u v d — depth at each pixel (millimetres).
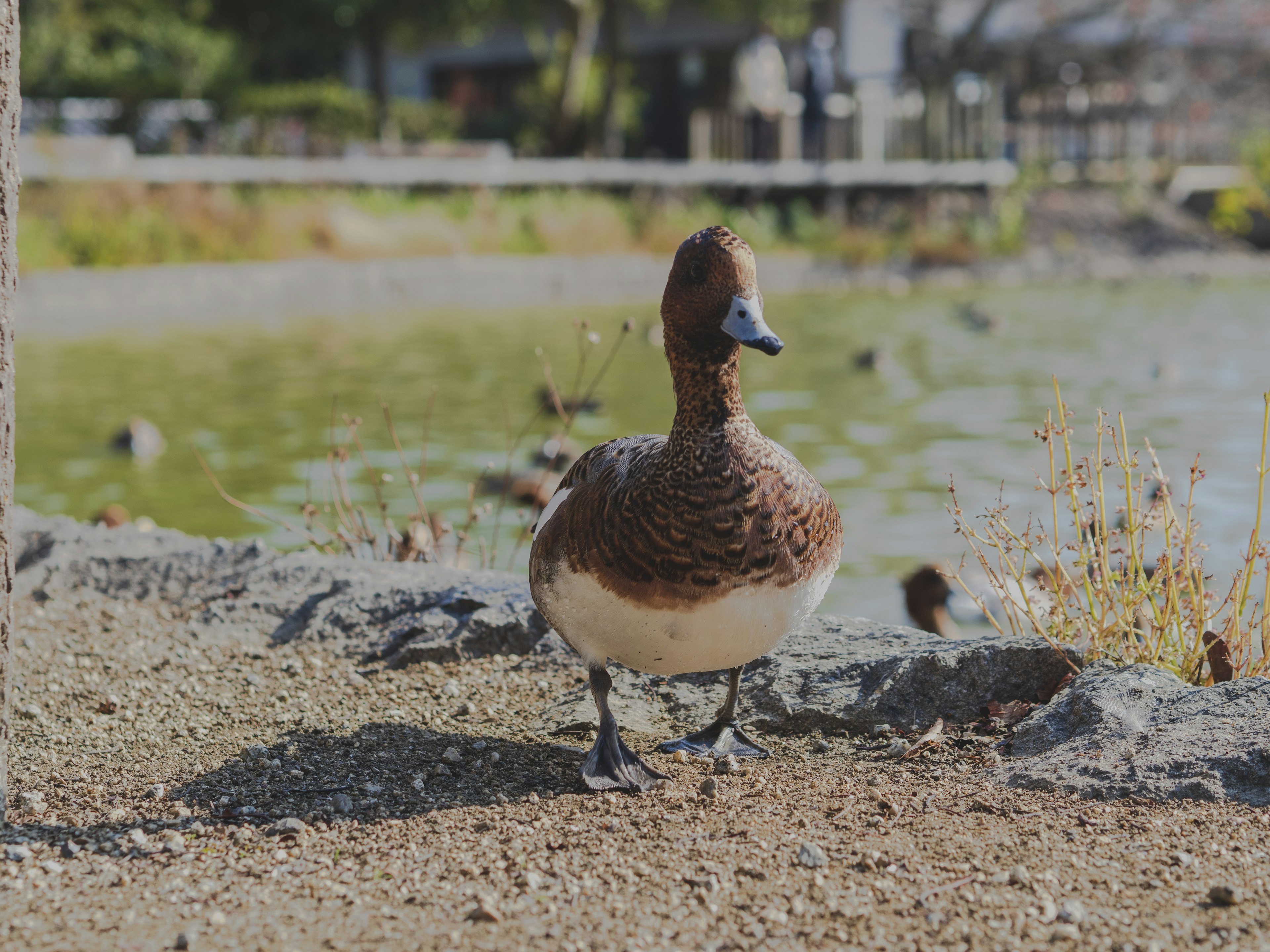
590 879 996
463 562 1790
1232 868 987
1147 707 1149
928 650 1271
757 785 1129
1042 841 1025
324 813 1099
